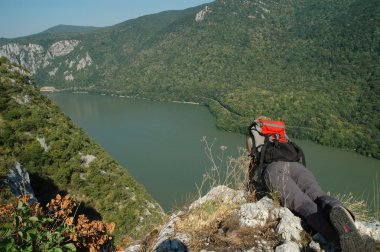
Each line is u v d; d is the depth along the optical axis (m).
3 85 41.09
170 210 3.95
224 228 3.20
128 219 28.75
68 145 35.47
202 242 3.08
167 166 78.19
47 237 3.31
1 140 32.38
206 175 3.95
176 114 151.38
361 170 78.00
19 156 31.56
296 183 3.40
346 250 2.57
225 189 3.77
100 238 3.89
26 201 3.65
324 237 2.87
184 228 3.28
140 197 33.50
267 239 2.97
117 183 34.06
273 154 3.57
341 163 83.94
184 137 105.31
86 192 31.33
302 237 2.95
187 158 83.00
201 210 3.46
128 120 139.50
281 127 3.82
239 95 159.62
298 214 3.17
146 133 112.81
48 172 32.12
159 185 67.88
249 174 3.81
